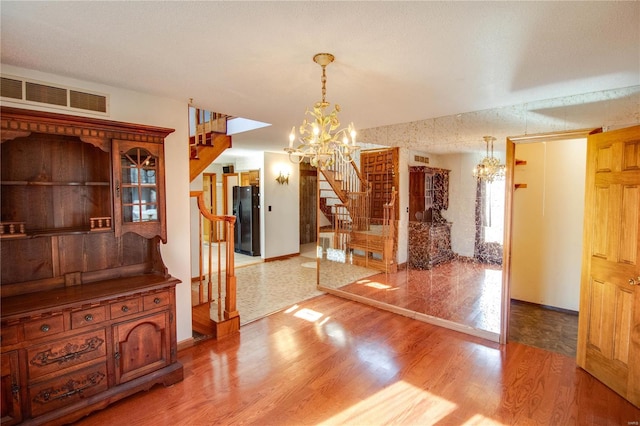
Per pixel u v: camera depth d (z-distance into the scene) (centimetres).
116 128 235
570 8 154
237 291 495
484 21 167
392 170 416
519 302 445
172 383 258
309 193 928
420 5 153
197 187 543
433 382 262
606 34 180
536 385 258
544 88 273
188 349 315
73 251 248
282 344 326
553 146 410
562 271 412
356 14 161
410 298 401
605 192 259
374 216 436
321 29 177
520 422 217
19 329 193
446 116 367
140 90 283
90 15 162
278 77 252
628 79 251
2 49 202
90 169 258
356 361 294
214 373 274
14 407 192
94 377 221
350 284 466
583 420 218
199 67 231
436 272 379
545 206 419
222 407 232
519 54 207
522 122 320
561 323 380
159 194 260
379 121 396
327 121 227
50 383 204
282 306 432
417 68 232
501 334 329
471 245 351
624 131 243
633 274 235
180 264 317
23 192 229
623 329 242
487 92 285
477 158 346
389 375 272
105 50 204
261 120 399
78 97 255
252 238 741
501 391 251
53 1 149
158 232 260
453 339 338
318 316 400
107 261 264
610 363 252
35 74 237
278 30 178
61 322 208
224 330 344
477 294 348
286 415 224
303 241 914
